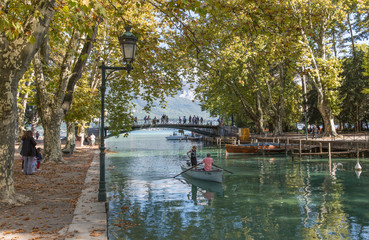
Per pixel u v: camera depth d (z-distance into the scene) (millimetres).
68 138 32000
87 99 26531
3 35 7922
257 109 50125
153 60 18359
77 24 8836
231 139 51469
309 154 28844
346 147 28281
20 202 8852
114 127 31719
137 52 16547
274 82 49500
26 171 14688
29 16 8008
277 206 11789
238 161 28391
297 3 26500
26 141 14625
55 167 17906
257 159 29875
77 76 19766
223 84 47438
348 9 35000
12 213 7887
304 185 16016
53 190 11148
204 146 52875
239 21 10922
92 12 10234
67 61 18938
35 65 19125
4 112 8281
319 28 35156
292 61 11305
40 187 11617
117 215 10461
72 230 6684
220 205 11984
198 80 39156
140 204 12102
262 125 49750
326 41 35531
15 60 7988
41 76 19391
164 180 18094
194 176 18656
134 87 29125
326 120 37031
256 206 11820
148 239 8172
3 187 8594
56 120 19922
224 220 9992
